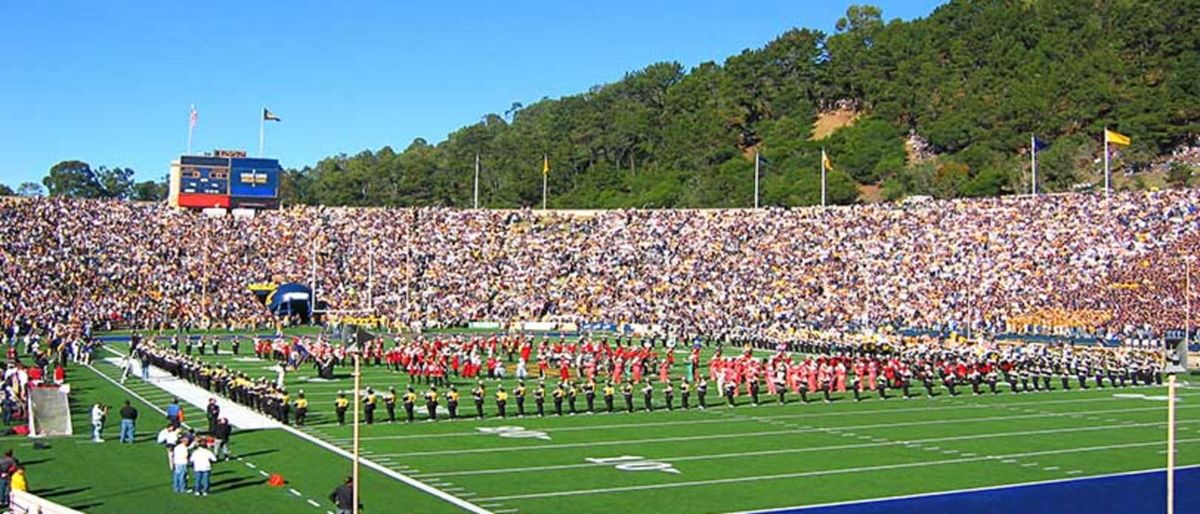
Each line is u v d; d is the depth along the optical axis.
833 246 96.06
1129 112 131.88
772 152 156.00
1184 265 79.19
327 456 33.31
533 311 92.81
